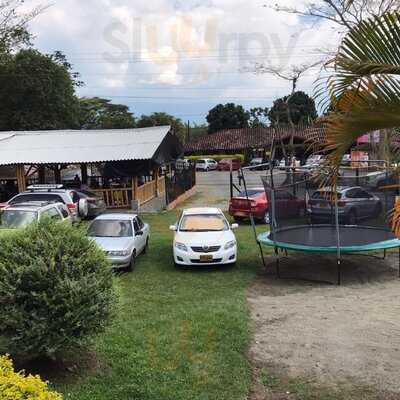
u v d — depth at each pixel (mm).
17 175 28047
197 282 12469
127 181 29281
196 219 14992
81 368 6562
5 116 46344
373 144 13750
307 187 15844
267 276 13297
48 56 46812
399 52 4270
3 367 4199
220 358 7172
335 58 4422
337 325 8906
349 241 13586
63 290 6035
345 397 6156
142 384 6262
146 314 9430
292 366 7105
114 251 13281
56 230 6504
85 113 68062
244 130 70000
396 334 8312
